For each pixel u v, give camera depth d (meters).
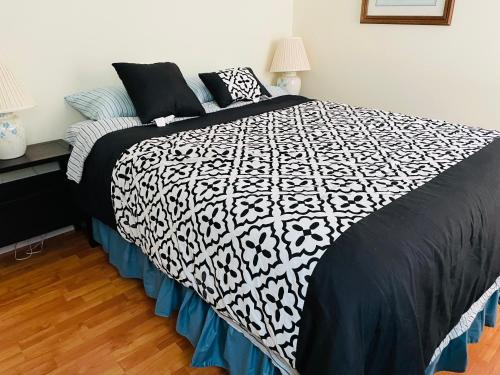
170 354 1.54
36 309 1.77
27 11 2.01
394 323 0.94
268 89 2.92
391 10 2.90
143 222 1.59
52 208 2.12
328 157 1.61
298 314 1.02
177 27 2.67
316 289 0.97
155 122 2.09
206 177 1.43
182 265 1.41
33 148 2.14
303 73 3.67
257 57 3.33
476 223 1.24
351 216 1.12
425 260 1.02
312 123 2.15
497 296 1.56
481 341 1.58
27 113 2.16
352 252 0.98
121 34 2.40
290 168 1.50
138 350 1.55
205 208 1.30
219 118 2.26
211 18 2.85
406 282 0.96
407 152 1.66
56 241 2.33
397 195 1.25
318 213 1.14
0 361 1.50
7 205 1.94
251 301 1.15
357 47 3.19
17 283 1.95
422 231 1.08
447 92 2.81
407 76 2.98
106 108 2.14
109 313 1.75
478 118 2.72
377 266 0.95
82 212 2.20
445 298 1.10
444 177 1.40
